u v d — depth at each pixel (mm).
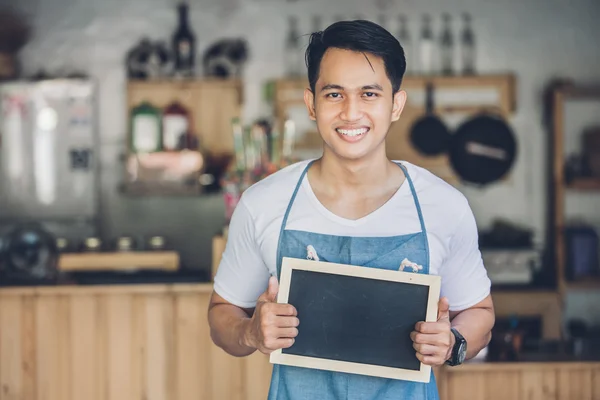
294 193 2049
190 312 3727
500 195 6117
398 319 1947
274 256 2037
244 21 6074
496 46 6105
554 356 3670
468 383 3504
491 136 5855
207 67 5965
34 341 3727
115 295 3721
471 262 2111
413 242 2002
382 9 6066
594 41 6125
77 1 6051
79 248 5230
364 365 1950
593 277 5668
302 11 6078
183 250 6152
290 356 1964
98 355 3729
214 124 5941
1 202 5680
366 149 1933
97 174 6016
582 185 5770
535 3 6109
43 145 5680
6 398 3729
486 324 2113
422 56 6012
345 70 1895
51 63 6055
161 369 3723
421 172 2092
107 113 6074
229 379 3715
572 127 6078
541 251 6102
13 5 6027
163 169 5805
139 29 6066
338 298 1958
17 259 4129
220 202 6164
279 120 5871
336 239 2006
